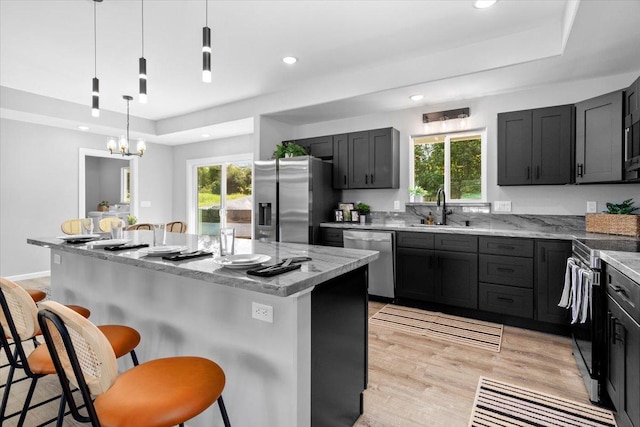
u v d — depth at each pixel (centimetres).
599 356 195
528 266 303
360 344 186
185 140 638
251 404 150
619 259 168
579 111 309
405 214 436
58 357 109
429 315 346
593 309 196
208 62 197
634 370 149
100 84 407
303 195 418
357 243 392
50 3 242
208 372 125
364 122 461
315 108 421
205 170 666
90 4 243
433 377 225
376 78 360
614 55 272
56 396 202
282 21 267
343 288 169
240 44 305
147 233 288
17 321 148
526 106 359
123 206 703
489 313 328
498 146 353
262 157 460
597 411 188
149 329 197
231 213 629
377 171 425
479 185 397
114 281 220
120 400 109
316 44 305
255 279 127
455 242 339
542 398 201
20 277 491
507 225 374
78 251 198
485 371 233
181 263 156
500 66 294
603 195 327
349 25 273
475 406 194
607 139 282
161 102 480
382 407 193
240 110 475
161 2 242
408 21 267
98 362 99
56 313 100
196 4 244
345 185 451
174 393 112
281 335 140
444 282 346
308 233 415
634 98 253
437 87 348
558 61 283
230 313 158
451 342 280
